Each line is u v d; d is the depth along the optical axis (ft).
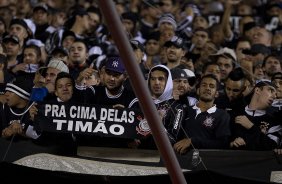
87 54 59.77
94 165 44.62
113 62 45.73
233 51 63.00
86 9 78.79
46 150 44.96
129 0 85.56
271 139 45.85
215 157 44.80
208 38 66.54
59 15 75.15
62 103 44.83
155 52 65.57
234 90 51.13
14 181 43.19
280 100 49.16
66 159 44.78
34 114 44.93
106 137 44.88
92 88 46.21
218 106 50.88
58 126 44.78
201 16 75.31
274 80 51.75
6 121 45.80
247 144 45.37
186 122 45.68
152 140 44.65
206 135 45.50
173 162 31.50
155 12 78.54
